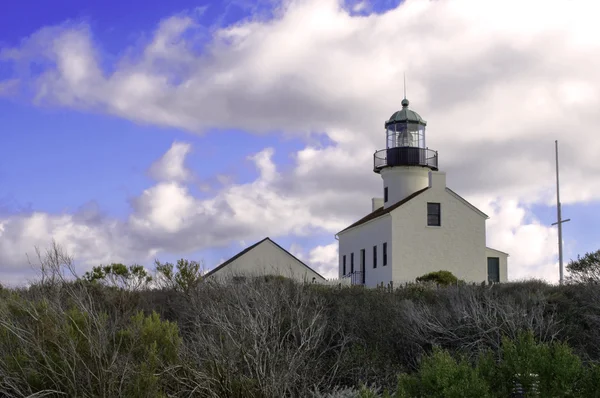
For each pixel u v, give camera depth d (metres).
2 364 10.91
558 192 37.34
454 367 10.12
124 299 18.39
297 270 42.28
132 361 11.30
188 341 13.73
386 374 14.76
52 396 10.73
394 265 42.19
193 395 11.37
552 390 9.67
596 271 25.05
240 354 11.72
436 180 43.47
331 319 16.83
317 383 13.12
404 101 50.75
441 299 20.17
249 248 42.56
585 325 17.75
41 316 11.23
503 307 17.28
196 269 21.50
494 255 46.28
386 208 48.06
